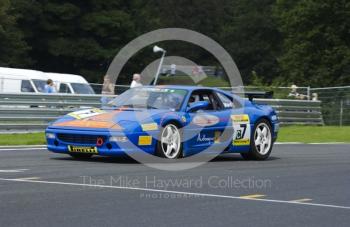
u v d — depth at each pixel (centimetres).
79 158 1322
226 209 814
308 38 5841
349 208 845
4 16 5331
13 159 1291
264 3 10131
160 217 752
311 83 5581
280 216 781
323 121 3111
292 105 2811
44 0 5875
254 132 1422
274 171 1202
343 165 1328
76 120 1277
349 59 5469
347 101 3150
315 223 748
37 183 967
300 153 1619
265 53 9831
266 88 3256
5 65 5347
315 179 1105
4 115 1914
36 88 2828
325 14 5756
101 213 764
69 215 747
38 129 1989
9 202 814
